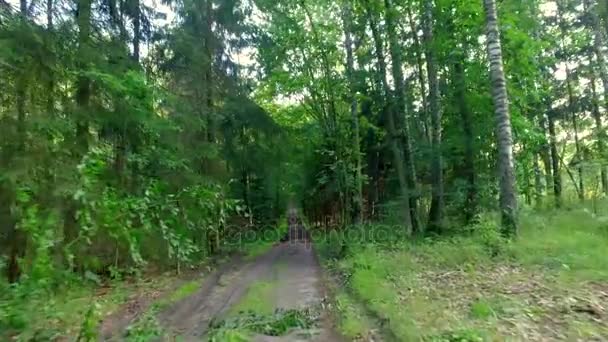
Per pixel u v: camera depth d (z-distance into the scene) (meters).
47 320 6.45
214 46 17.28
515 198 10.60
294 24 18.84
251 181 24.16
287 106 25.16
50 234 6.64
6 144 8.09
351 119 20.00
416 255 11.27
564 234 11.07
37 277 6.38
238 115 18.64
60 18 9.47
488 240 10.27
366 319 6.69
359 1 17.58
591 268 7.51
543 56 19.50
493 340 4.77
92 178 7.58
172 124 12.23
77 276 8.20
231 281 11.73
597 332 4.73
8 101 8.45
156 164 12.27
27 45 8.31
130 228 8.34
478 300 6.36
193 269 13.53
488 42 11.05
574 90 22.75
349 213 20.31
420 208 19.94
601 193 20.80
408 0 17.12
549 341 4.63
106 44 10.84
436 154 16.91
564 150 24.36
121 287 9.62
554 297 6.09
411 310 6.25
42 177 8.34
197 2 16.73
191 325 7.33
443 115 18.38
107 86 9.90
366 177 19.00
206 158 15.54
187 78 15.34
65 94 9.70
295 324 7.05
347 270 11.45
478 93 16.30
